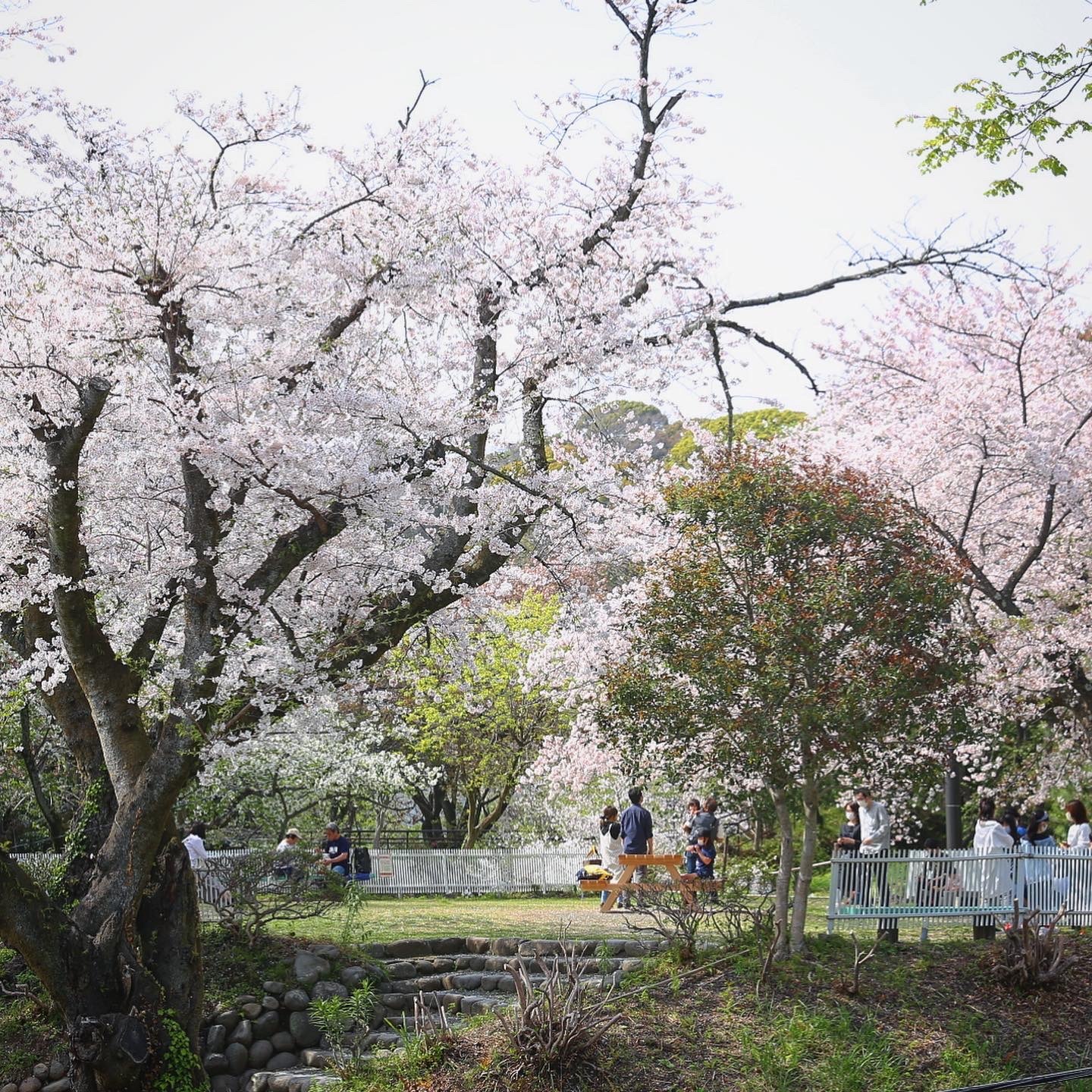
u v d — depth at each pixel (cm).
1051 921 1338
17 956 1306
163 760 1117
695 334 1360
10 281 1145
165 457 1199
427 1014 1141
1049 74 1038
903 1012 1102
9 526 1208
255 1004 1245
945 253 1447
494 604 1492
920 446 1825
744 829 2341
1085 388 1889
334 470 1105
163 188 1164
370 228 1240
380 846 3206
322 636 1187
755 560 1190
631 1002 1125
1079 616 1844
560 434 1416
